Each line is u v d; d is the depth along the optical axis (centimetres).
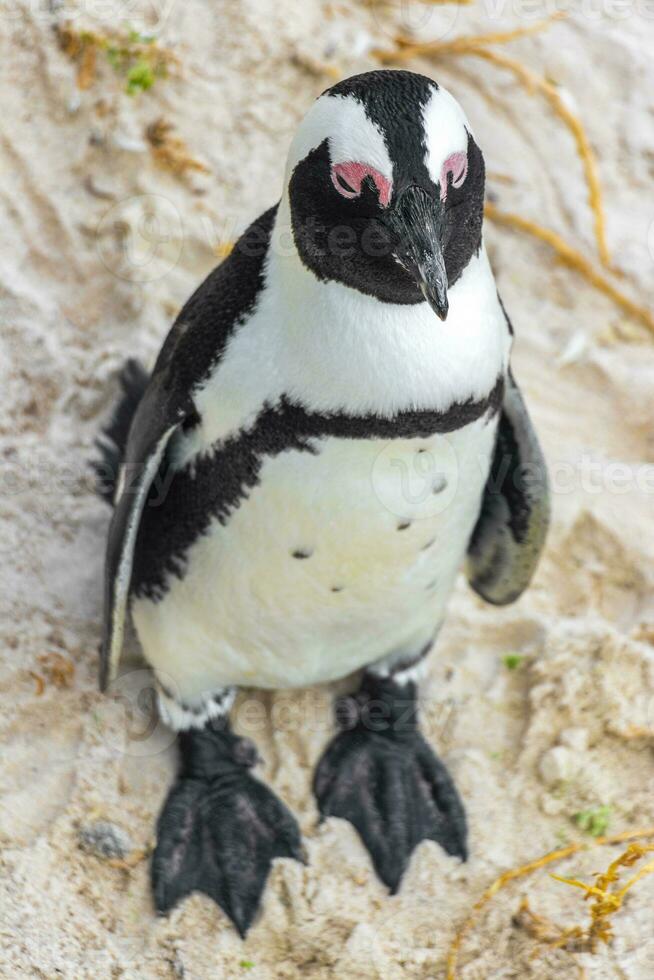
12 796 582
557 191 835
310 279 470
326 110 460
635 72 880
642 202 844
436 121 453
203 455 508
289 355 472
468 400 479
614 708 617
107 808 588
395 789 607
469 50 866
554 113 859
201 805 594
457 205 464
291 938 562
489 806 608
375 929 562
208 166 802
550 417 764
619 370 779
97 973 531
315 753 622
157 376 537
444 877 585
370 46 861
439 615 591
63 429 721
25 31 820
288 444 479
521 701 641
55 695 621
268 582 527
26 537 678
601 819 599
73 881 561
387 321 468
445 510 511
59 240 780
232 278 502
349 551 510
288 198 473
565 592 696
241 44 835
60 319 756
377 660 611
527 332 792
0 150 797
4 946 522
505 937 560
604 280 809
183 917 564
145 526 556
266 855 583
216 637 562
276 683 593
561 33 888
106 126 802
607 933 547
